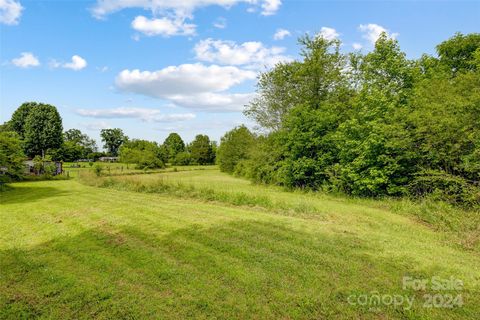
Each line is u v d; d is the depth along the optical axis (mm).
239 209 10633
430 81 15688
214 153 70812
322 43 22156
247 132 38438
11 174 23750
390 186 13484
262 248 6176
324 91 22375
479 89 12031
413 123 12742
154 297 4238
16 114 56562
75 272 5094
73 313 3875
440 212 9031
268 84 25562
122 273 5023
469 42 19984
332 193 15688
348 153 15039
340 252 5906
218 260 5539
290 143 17969
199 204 11711
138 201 12555
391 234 7527
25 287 4574
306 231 7480
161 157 62062
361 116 15156
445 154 11594
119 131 105562
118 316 3799
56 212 10266
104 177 22078
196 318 3732
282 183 20250
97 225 8211
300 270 5055
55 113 56406
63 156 59344
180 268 5199
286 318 3725
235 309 3912
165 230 7598
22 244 6586
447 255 5859
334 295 4215
